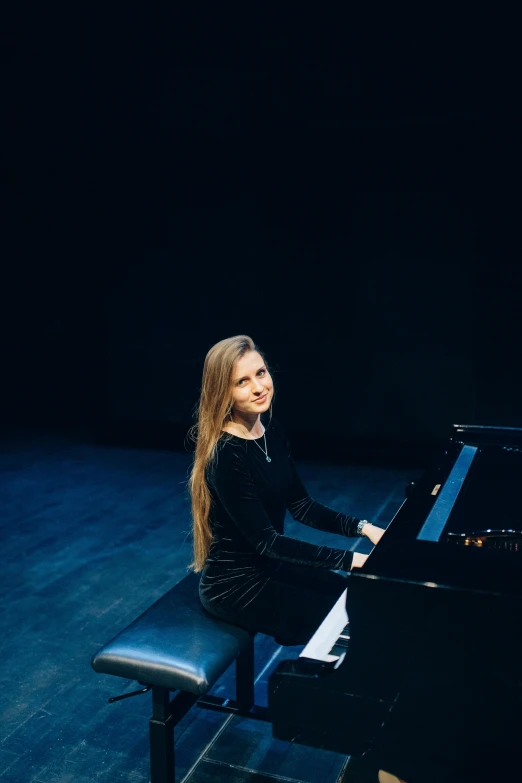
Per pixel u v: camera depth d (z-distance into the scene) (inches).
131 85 253.9
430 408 245.3
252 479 86.7
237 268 255.9
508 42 216.4
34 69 266.4
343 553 81.4
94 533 187.5
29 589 154.6
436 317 239.1
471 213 230.1
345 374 251.8
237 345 85.2
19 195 294.2
